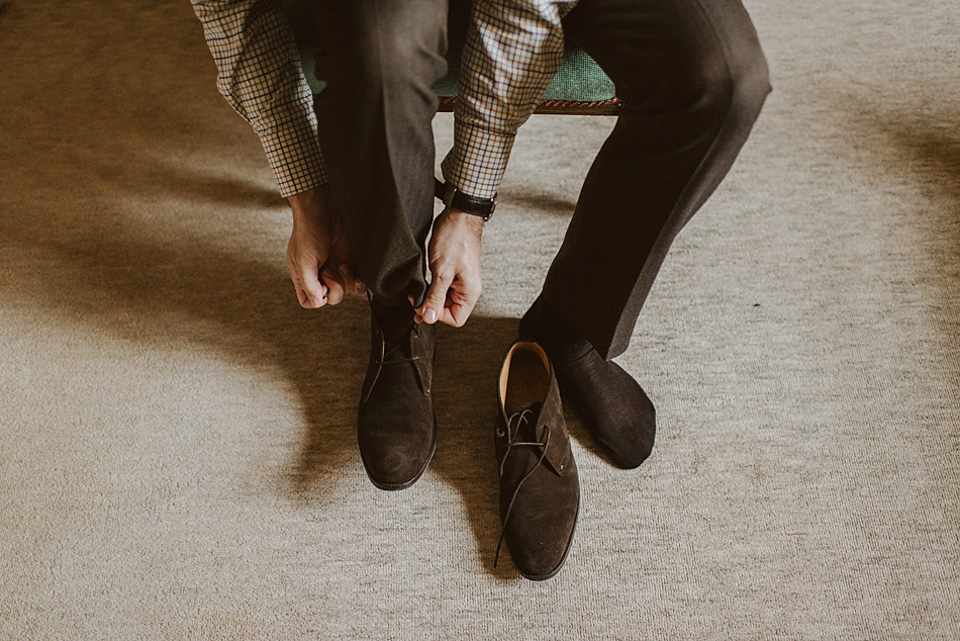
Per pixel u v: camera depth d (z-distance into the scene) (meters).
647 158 0.74
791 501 0.98
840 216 1.23
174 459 1.02
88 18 1.54
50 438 1.04
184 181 1.29
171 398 1.07
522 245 1.21
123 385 1.08
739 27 0.68
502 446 0.94
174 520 0.98
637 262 0.79
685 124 0.70
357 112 0.69
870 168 1.29
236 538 0.97
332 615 0.91
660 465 1.01
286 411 1.06
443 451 1.03
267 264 1.20
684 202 0.74
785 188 1.27
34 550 0.96
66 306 1.16
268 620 0.91
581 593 0.92
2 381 1.09
